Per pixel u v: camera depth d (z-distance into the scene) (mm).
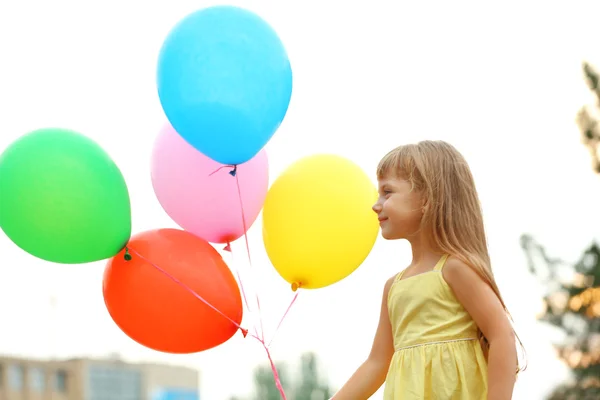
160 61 3291
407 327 2846
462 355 2748
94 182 3275
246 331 3494
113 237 3330
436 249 2893
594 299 8273
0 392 31906
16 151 3273
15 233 3287
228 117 3193
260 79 3217
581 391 8156
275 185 3719
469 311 2777
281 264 3646
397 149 3014
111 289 3412
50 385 33406
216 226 3582
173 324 3383
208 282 3402
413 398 2738
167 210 3625
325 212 3574
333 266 3611
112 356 35844
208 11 3312
